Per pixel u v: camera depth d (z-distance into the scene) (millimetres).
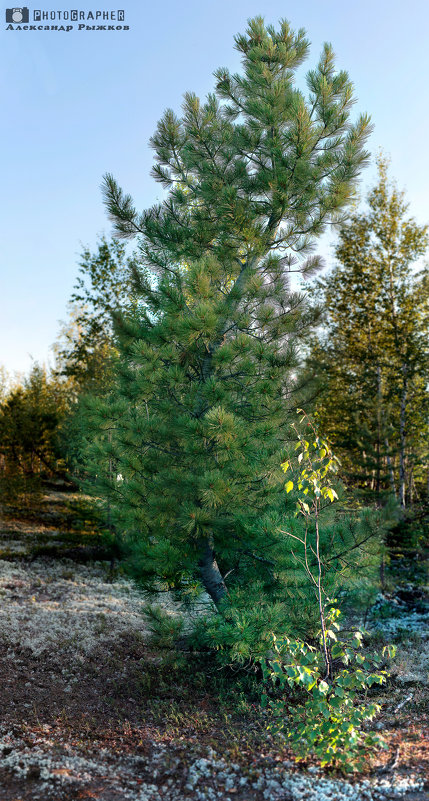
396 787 4402
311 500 6809
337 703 4895
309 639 7699
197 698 6758
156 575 7418
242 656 6102
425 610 10797
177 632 7254
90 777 4773
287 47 8375
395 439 16062
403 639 8836
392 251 16781
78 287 17984
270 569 7438
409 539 11891
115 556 12375
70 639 8273
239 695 6738
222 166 8039
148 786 4664
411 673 7285
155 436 7098
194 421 6500
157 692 6898
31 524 17516
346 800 4285
